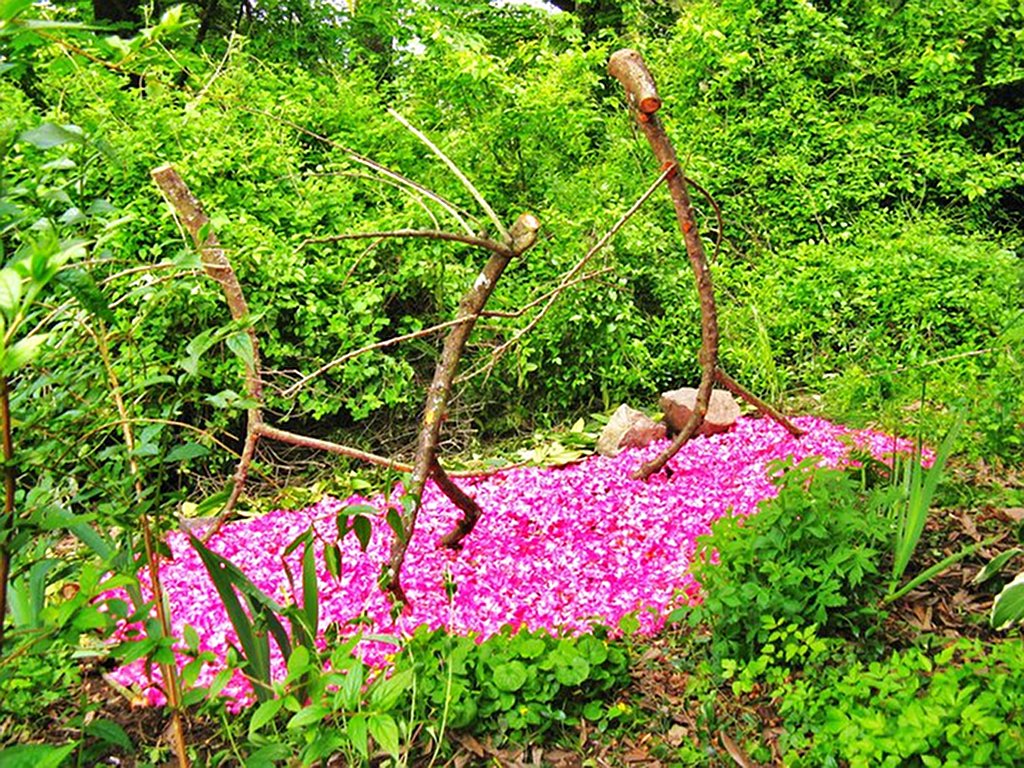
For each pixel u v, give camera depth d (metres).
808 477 3.40
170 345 5.55
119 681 3.28
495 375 6.48
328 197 6.52
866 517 3.34
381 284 6.45
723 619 3.18
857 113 8.92
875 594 3.26
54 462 2.19
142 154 5.89
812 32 9.14
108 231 2.30
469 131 7.21
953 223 8.44
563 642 3.05
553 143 7.39
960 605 3.44
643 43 9.26
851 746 2.50
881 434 5.15
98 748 2.60
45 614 1.89
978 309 6.64
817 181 8.54
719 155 8.59
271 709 2.46
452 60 7.18
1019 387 4.77
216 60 9.33
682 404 5.76
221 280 3.04
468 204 6.91
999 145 9.32
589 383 6.73
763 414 5.41
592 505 4.54
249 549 4.37
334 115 7.27
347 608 3.67
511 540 4.25
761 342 6.14
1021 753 2.37
